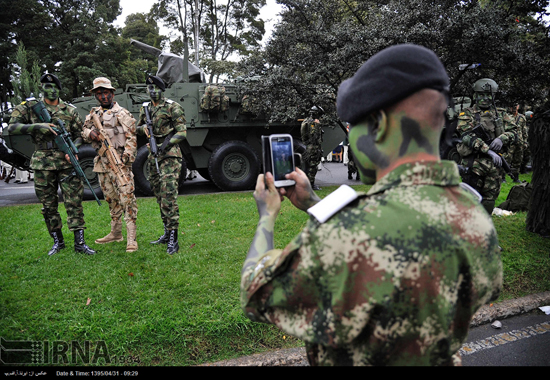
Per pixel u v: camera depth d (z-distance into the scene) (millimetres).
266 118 8188
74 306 3023
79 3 26125
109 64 25750
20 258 4090
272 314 821
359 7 6914
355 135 847
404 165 778
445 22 5270
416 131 771
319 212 765
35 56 23078
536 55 5277
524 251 4180
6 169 12594
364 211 742
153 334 2635
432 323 724
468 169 4375
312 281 743
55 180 4223
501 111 4547
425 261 708
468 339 2793
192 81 9609
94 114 4234
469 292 789
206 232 5031
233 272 3670
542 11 5484
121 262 3924
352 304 716
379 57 780
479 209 838
